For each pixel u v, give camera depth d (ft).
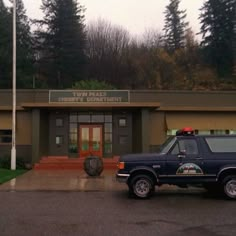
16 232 29.89
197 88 204.23
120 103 93.15
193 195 50.31
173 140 48.08
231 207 41.04
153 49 227.40
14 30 85.30
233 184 46.42
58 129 101.24
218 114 100.17
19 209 39.73
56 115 101.45
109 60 224.53
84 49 217.77
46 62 204.23
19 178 69.56
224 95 100.48
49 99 95.25
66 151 100.89
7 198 47.60
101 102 95.55
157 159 47.34
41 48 207.00
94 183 61.98
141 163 47.34
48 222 33.40
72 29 206.08
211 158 47.06
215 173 46.78
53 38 205.05
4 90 97.55
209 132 99.71
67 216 36.04
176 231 30.22
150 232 29.89
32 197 48.44
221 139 47.73
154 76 214.90
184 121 99.14
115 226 31.89
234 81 202.08
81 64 209.26
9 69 179.11
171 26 240.94
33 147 90.22
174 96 99.30
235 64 206.59
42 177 71.15
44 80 201.05
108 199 46.78
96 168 71.61
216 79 207.10
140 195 47.06
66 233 29.55
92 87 134.92
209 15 223.10
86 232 29.86
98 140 101.55
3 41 182.09
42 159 92.27
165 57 216.54
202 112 99.76
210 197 48.44
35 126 90.89
